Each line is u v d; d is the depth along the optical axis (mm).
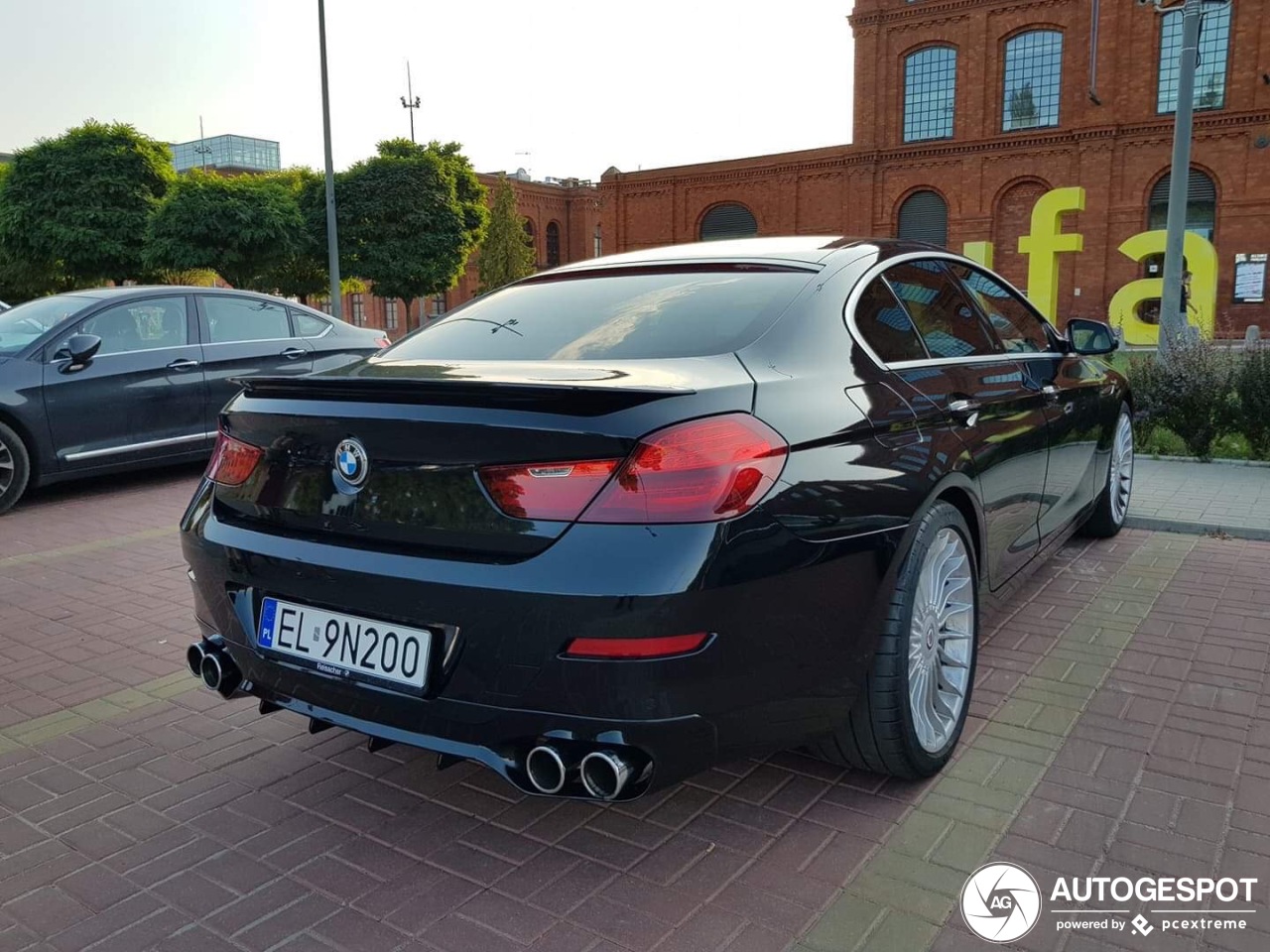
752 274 2908
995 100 34719
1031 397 3621
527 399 2070
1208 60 31203
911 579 2539
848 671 2383
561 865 2449
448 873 2434
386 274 31703
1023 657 3697
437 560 2133
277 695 2527
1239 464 7754
